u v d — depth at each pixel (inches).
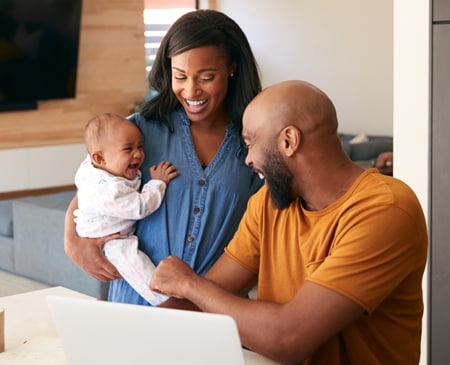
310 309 68.7
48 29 346.3
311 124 71.6
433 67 118.6
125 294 97.0
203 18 89.7
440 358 121.3
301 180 73.2
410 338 74.3
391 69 357.1
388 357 73.1
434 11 117.6
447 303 119.9
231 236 94.6
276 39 403.5
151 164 97.1
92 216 97.0
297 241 75.2
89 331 62.3
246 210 86.7
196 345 58.1
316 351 73.0
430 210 120.9
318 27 383.9
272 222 78.8
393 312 72.5
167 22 411.2
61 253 212.2
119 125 96.6
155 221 95.3
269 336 69.7
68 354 64.6
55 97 358.3
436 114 119.0
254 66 93.4
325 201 73.1
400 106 123.6
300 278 75.4
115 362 62.3
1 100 343.9
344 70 375.2
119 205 94.7
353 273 68.4
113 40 384.5
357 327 72.0
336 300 68.2
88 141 98.1
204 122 94.9
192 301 75.5
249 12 414.0
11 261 231.8
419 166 121.8
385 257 68.6
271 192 74.9
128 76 391.5
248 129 74.0
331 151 72.6
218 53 89.2
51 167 364.8
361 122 371.9
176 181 94.7
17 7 335.0
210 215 93.7
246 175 94.9
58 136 370.6
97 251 96.4
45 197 233.6
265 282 79.4
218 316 56.4
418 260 71.3
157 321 58.7
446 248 119.5
